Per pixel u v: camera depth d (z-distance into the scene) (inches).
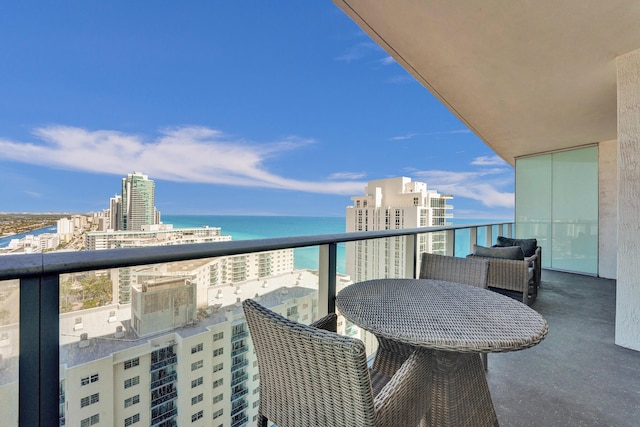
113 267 37.1
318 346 31.2
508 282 126.4
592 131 186.5
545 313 131.1
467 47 101.3
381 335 44.7
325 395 32.7
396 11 86.3
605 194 207.5
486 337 42.9
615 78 118.6
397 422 36.3
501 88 129.6
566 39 94.7
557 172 234.4
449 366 48.3
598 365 86.0
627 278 96.8
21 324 32.1
